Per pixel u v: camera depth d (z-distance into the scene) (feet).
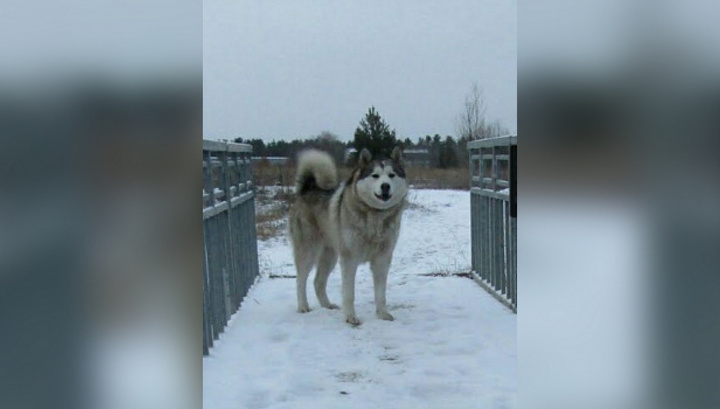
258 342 16.93
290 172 59.06
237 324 18.71
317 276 21.20
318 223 20.27
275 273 28.43
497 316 19.08
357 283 25.63
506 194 19.57
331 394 13.14
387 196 18.35
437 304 21.12
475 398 12.66
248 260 23.56
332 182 20.62
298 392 13.28
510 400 12.46
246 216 23.39
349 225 18.71
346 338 17.29
